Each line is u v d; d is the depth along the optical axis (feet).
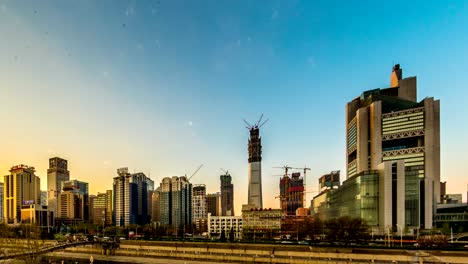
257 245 585.63
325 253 529.86
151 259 632.38
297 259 533.96
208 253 607.37
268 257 553.23
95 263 627.05
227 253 590.55
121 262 629.51
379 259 495.82
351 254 513.86
